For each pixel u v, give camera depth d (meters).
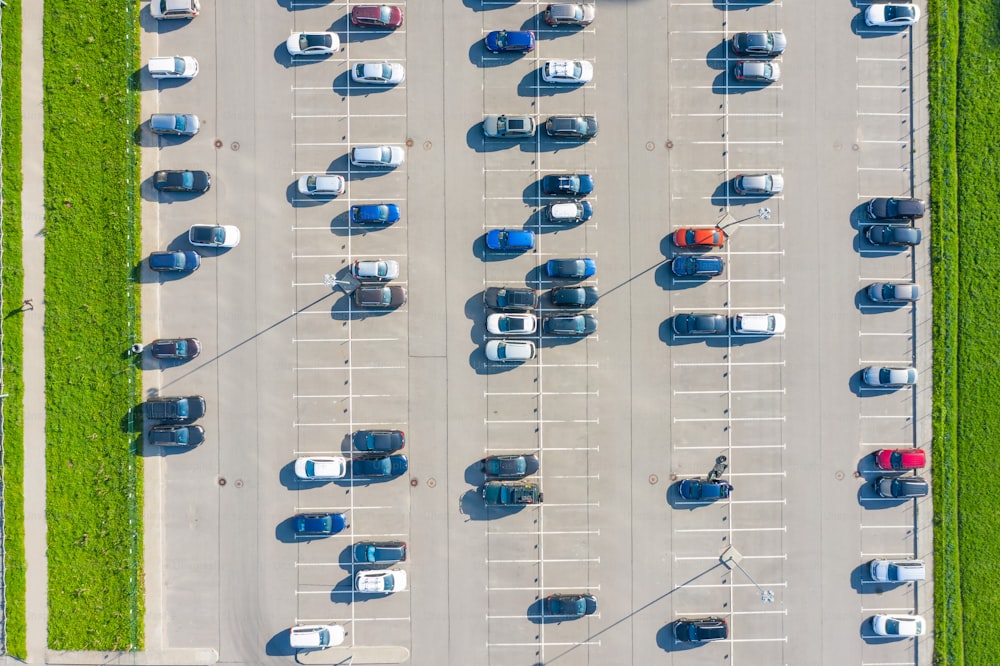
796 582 34.78
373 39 34.81
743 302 35.19
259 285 34.69
